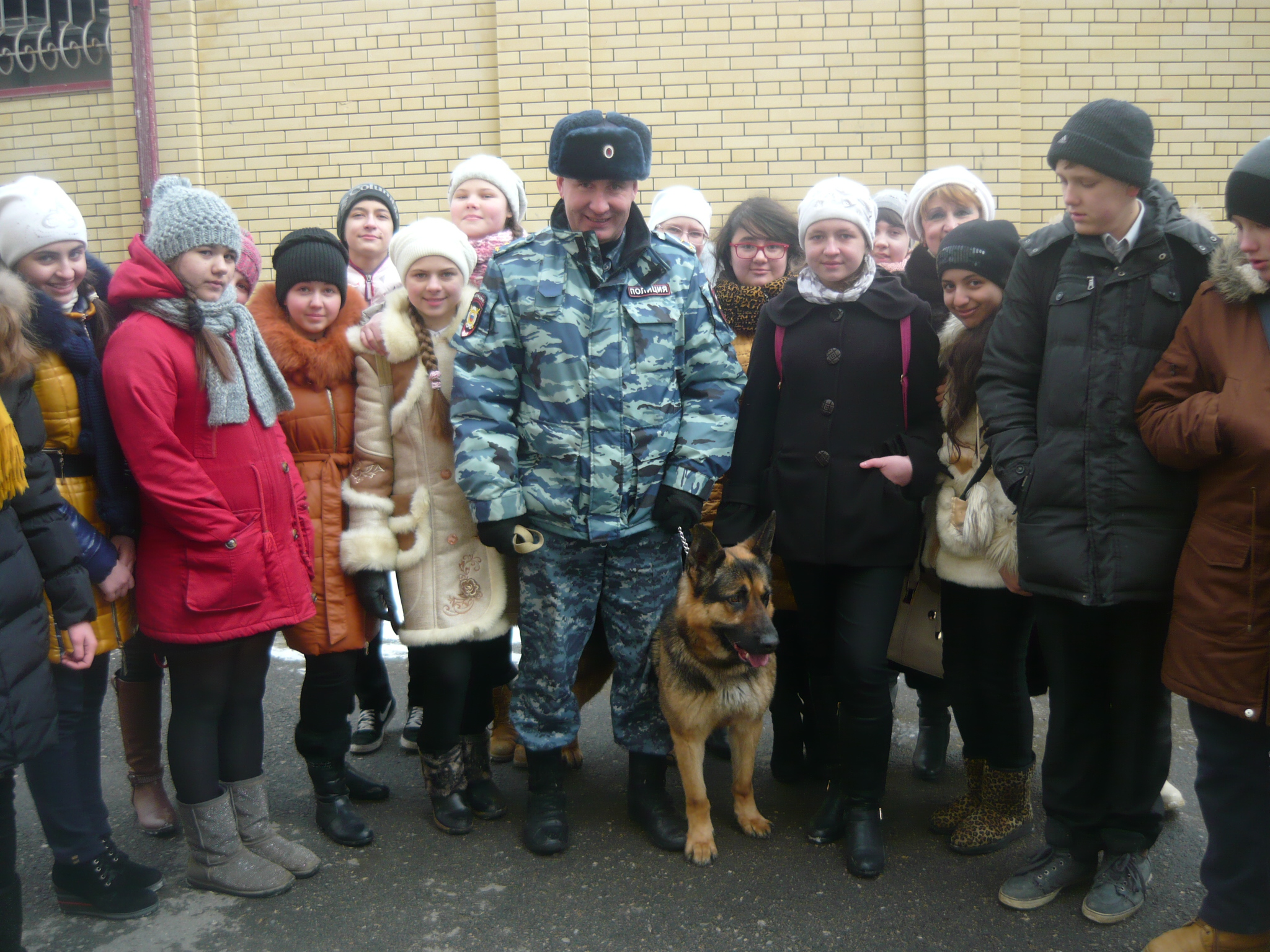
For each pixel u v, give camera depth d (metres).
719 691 2.97
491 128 6.39
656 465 2.97
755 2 6.15
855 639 2.96
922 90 6.16
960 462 2.98
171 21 6.57
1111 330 2.50
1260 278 2.19
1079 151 2.44
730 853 3.05
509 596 3.27
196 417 2.62
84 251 2.71
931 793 3.49
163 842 3.15
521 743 3.10
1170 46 6.14
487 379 2.93
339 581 3.04
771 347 3.21
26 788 3.54
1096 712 2.68
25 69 6.74
